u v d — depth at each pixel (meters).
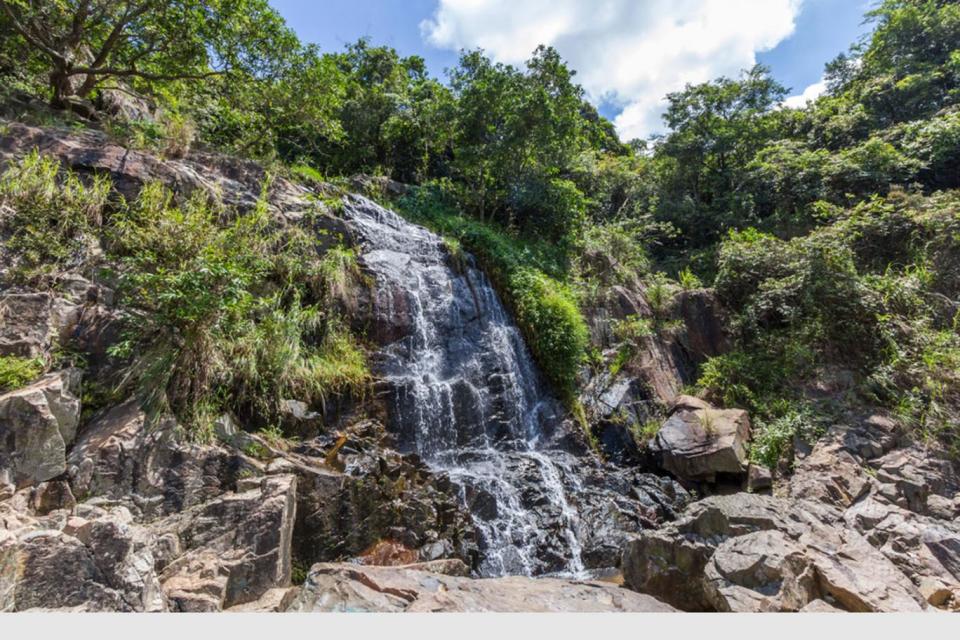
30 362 4.25
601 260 13.01
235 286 4.97
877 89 20.08
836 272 10.13
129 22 9.08
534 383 8.93
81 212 5.66
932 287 10.52
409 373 7.57
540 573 5.34
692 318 11.48
